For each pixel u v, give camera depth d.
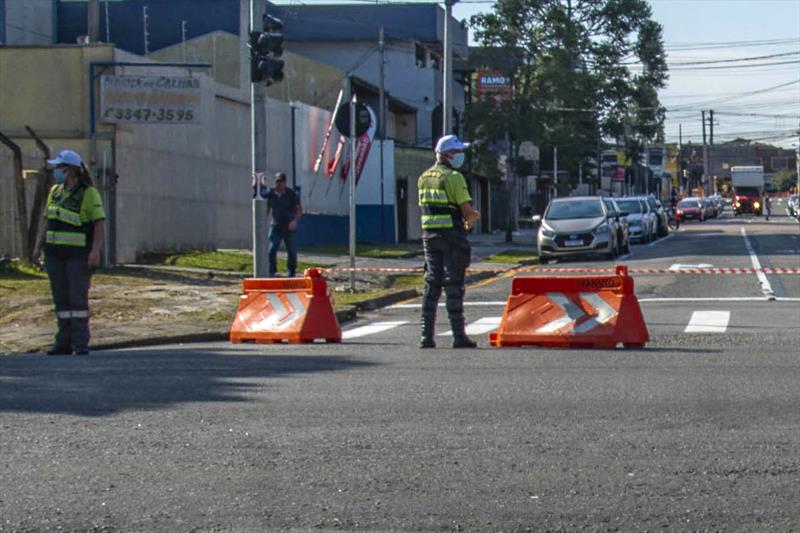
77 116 38.91
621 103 89.00
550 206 51.41
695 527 8.14
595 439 10.85
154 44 77.56
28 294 29.23
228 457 10.16
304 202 57.25
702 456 10.15
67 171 18.78
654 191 178.38
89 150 38.56
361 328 25.23
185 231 44.50
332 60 87.38
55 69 38.97
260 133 28.83
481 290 35.06
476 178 86.69
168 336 22.95
